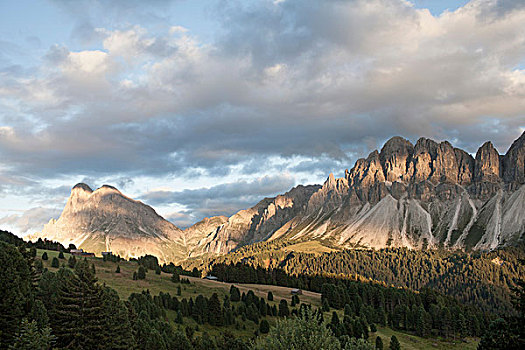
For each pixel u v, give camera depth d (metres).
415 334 184.88
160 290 190.38
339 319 182.88
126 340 95.31
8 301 79.88
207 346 121.44
